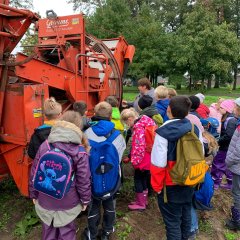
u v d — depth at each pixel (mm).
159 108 5043
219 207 5074
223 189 5828
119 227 4262
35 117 4316
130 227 4254
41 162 3021
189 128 3232
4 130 4477
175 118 3344
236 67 44125
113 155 3635
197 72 36094
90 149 3561
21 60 4957
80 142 3098
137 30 36719
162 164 3221
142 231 4273
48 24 7125
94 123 3789
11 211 4789
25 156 4324
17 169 4438
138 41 37188
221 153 5562
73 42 7180
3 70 4398
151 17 38906
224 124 5559
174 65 38000
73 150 3027
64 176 2949
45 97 4426
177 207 3395
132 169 6363
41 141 3758
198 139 3254
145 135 4293
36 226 4355
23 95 4199
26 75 5148
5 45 4602
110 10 36969
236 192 4406
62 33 6957
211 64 34062
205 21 35094
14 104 4320
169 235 3439
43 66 5398
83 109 4523
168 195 3359
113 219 3918
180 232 3467
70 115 3422
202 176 3295
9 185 5590
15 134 4363
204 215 4746
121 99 7809
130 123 4551
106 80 7219
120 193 5289
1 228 4387
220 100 6289
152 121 4379
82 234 3971
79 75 6203
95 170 3586
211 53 34531
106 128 3670
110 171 3627
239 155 4227
